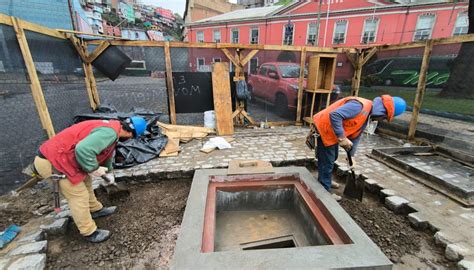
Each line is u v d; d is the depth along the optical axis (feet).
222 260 5.43
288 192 10.12
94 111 16.20
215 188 9.47
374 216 9.03
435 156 14.07
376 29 59.00
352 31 61.05
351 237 6.29
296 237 8.88
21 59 10.09
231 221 9.71
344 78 21.02
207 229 6.95
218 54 18.47
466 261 6.48
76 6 52.39
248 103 20.90
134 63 17.03
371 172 12.00
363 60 19.94
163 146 14.42
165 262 6.99
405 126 17.34
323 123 9.01
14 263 6.37
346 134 8.95
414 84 16.40
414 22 55.93
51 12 37.09
